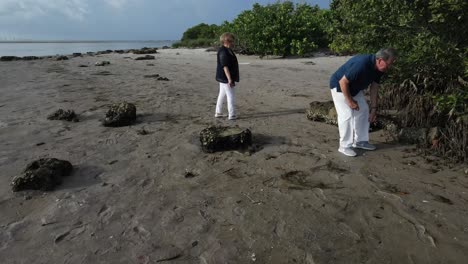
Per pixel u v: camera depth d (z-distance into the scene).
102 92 9.64
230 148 5.29
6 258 3.04
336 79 4.91
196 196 4.01
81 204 3.88
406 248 3.06
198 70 14.34
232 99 6.75
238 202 3.86
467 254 2.96
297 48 18.41
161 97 8.94
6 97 9.04
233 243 3.19
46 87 10.44
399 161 4.83
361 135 5.18
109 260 3.00
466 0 4.64
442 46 5.23
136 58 19.23
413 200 3.81
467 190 4.02
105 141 5.75
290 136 5.86
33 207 3.83
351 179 4.33
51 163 4.46
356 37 6.64
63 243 3.23
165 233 3.35
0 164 4.89
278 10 19.95
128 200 3.95
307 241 3.19
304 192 4.04
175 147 5.46
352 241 3.18
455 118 5.33
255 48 19.28
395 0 5.68
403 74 6.23
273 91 9.55
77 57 22.19
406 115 6.02
